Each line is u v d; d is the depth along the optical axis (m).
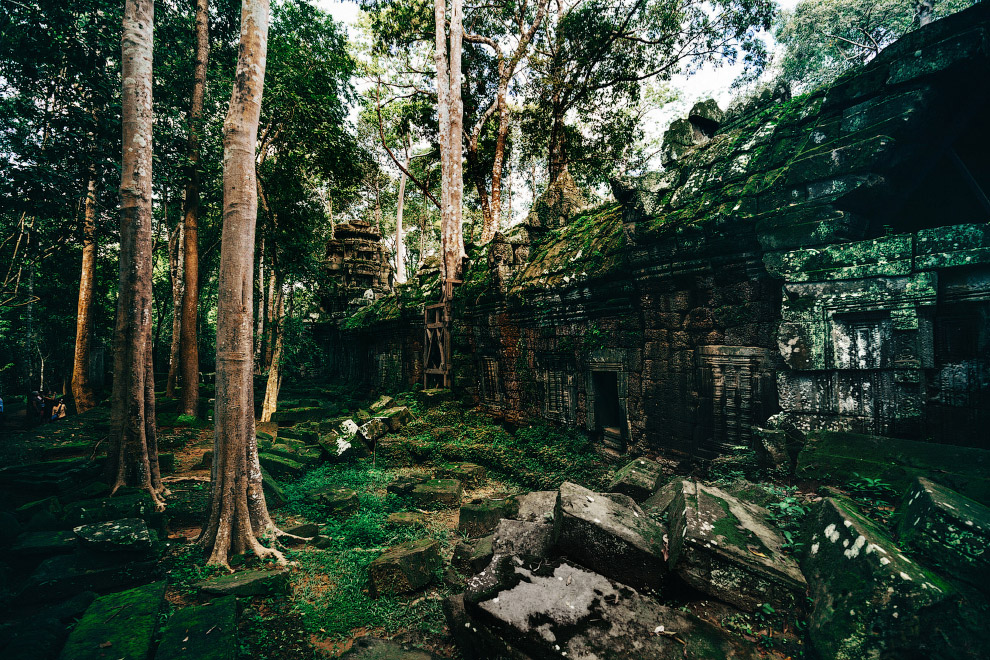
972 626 2.27
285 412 12.27
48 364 17.20
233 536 5.01
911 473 3.44
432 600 4.02
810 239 4.38
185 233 11.71
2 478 5.82
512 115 19.50
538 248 9.73
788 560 3.10
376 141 24.62
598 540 3.26
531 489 7.24
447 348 12.11
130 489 6.12
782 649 2.67
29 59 7.77
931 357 3.77
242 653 3.29
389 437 9.48
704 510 3.43
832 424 4.22
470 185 21.08
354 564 4.74
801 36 21.95
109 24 8.17
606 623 2.72
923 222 5.35
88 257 13.51
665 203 5.89
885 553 2.53
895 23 19.33
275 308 13.72
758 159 5.05
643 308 6.43
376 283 22.03
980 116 4.59
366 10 17.55
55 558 4.32
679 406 5.89
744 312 5.15
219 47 12.77
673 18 14.18
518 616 2.77
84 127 7.63
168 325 24.72
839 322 4.21
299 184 13.49
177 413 12.09
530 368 9.20
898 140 4.04
